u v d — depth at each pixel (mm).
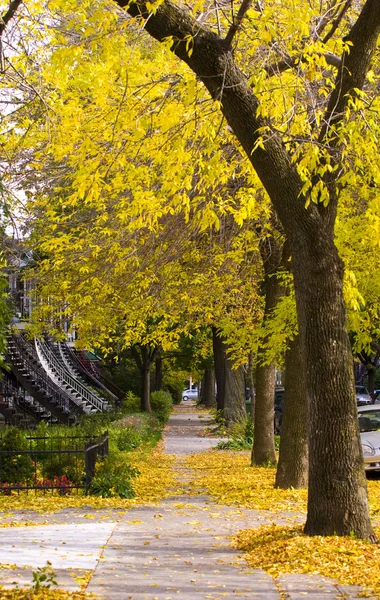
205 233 17688
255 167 9797
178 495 15094
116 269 16734
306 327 9625
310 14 10070
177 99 11492
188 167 12227
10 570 7879
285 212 9695
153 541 9859
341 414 9469
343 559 8211
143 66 11516
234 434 32406
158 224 16000
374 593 6961
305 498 14500
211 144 11164
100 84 11266
